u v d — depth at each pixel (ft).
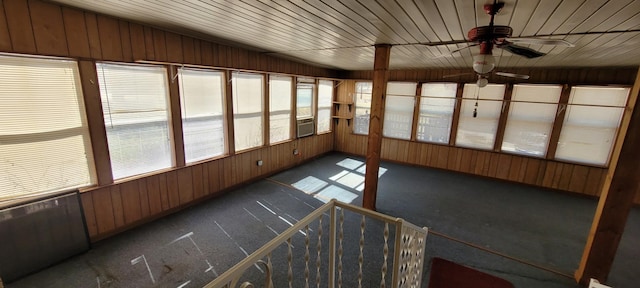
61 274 8.37
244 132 15.64
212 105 13.52
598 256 8.34
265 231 11.21
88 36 8.68
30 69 7.83
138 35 9.84
